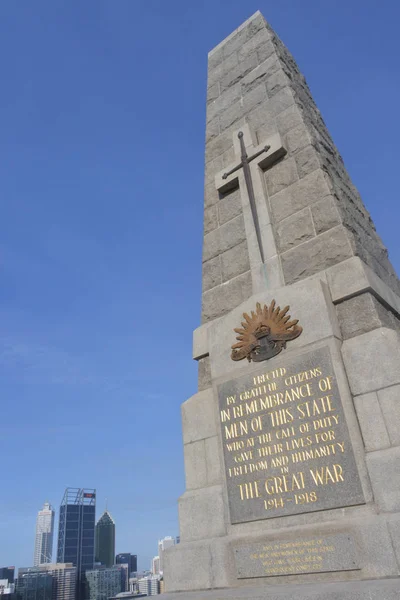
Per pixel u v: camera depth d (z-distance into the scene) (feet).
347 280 22.38
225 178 30.83
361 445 18.74
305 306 22.50
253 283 26.14
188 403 25.14
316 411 20.24
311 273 24.31
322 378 20.59
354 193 30.30
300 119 29.50
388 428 18.49
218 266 28.99
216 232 30.30
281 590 16.02
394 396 18.78
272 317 23.44
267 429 21.44
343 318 21.97
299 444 20.20
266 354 22.82
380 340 19.97
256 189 28.66
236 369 23.71
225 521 21.17
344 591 14.03
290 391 21.35
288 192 27.53
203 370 26.02
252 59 35.47
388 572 16.08
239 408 22.81
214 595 17.01
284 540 18.72
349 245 23.75
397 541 16.22
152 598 18.80
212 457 23.06
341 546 17.30
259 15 37.06
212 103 36.58
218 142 33.96
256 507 20.45
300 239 25.66
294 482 19.76
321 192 26.09
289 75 33.60
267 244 26.55
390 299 23.35
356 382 19.89
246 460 21.58
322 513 18.61
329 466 19.06
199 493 22.52
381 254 27.61
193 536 21.85
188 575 20.71
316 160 27.30
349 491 18.24
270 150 29.07
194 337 27.17
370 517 17.33
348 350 20.63
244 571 19.27
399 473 17.38
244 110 33.50
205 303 28.40
